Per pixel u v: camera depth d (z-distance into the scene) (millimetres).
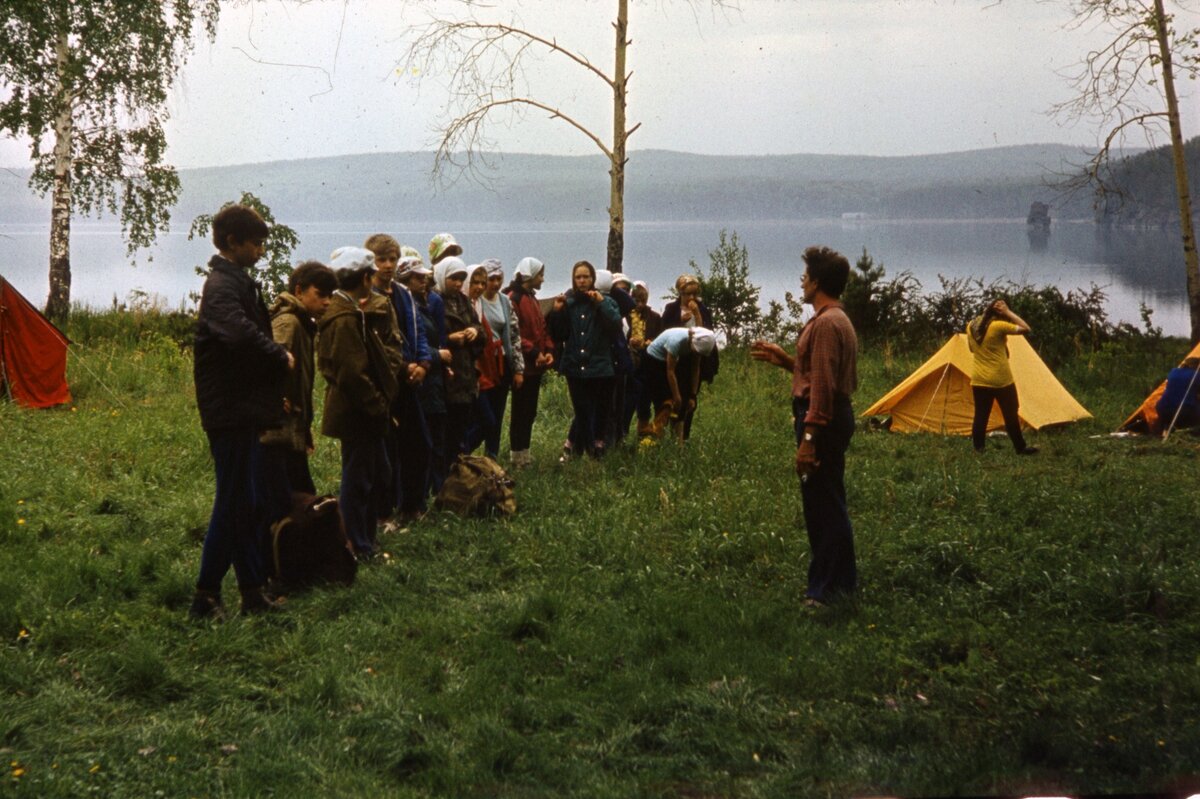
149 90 24594
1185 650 5398
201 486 8508
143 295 21922
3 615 5363
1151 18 20938
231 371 5461
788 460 10008
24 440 9984
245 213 5500
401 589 6188
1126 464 10508
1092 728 4398
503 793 3973
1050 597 6176
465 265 8680
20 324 12070
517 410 9789
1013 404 11297
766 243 197000
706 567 6879
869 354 20984
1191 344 22391
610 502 8250
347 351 6496
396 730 4371
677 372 10555
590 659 5246
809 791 3951
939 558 6777
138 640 5059
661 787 4023
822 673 5004
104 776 3947
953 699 4758
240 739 4340
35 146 23391
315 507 6051
